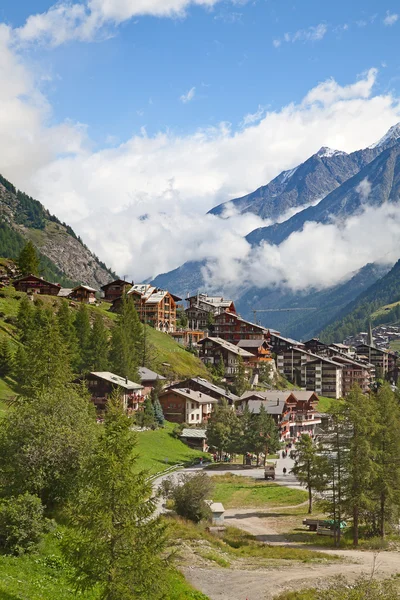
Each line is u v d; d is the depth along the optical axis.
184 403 160.25
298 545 76.31
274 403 175.75
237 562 64.50
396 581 57.91
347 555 70.38
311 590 54.09
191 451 142.38
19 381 127.56
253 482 118.56
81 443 57.03
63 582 42.88
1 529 46.31
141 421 145.00
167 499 86.69
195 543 68.56
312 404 194.50
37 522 47.28
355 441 77.56
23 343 149.88
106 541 34.38
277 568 62.44
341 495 78.75
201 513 80.88
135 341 183.62
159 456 126.44
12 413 60.94
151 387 167.12
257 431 139.62
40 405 61.50
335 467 80.31
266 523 88.75
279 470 134.88
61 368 102.50
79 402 65.81
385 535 83.88
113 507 34.84
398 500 79.44
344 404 80.88
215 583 55.59
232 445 139.62
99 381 141.88
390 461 81.62
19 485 55.38
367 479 76.00
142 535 35.12
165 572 34.78
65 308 158.00
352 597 39.41
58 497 55.84
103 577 34.03
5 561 43.59
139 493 35.28
